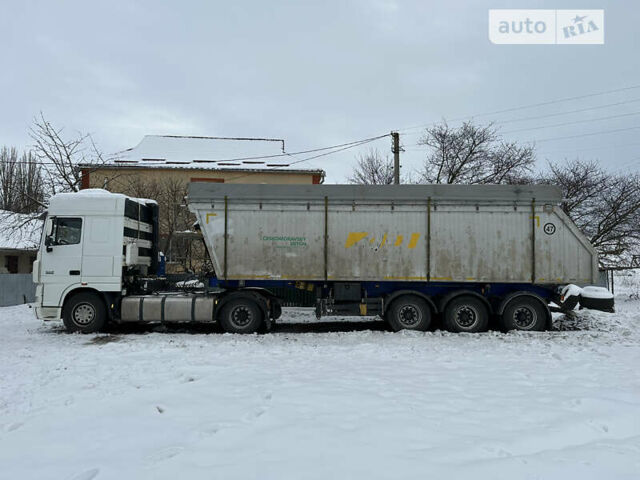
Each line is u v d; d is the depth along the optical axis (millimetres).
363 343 9266
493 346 8867
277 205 11008
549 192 10781
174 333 11219
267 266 10977
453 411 4621
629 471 3266
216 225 11016
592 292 11641
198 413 4605
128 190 26141
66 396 5383
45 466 3441
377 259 10883
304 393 5273
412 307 10906
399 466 3312
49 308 10781
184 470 3291
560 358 7527
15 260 27828
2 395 5551
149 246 12469
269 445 3730
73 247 10789
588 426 4176
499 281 10758
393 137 22250
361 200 10922
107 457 3580
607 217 21422
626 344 9047
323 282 11289
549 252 10758
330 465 3334
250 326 10867
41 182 22219
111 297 10891
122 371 6625
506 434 3980
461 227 10844
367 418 4379
